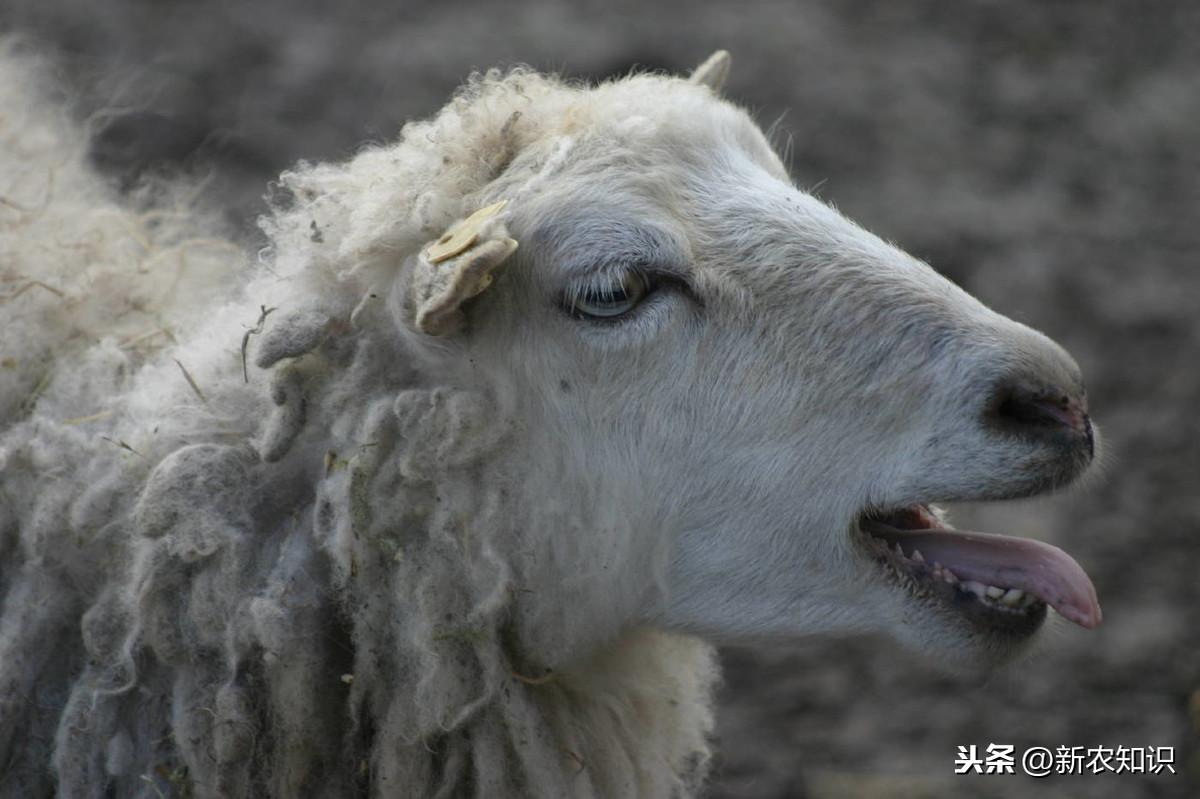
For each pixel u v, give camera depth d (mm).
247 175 14531
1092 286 14477
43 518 5762
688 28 19156
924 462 5730
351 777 5832
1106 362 13289
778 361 5828
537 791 5926
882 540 5938
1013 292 14195
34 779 5754
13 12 18141
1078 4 21062
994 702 9641
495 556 5672
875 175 16266
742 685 9938
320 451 5762
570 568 5848
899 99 18000
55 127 7676
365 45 18188
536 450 5797
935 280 6062
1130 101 18547
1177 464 11922
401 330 5695
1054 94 18562
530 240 5715
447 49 18047
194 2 19203
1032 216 15711
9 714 5699
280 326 5605
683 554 5980
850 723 9492
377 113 16281
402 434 5625
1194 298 14352
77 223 6828
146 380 6078
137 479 5785
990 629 5809
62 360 6281
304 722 5648
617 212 5750
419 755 5809
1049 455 5680
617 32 18797
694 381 5844
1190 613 10297
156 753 5711
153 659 5723
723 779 8930
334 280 5816
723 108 6461
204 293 6879
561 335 5781
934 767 8977
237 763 5625
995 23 20438
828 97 17781
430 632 5645
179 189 8070
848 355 5812
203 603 5586
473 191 5836
